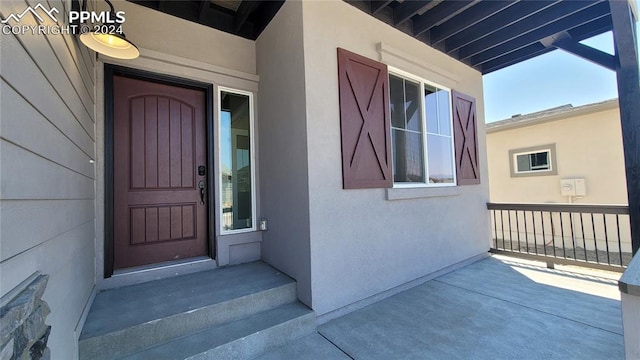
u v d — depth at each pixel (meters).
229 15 3.37
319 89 2.66
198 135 3.18
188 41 3.07
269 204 3.20
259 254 3.38
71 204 1.60
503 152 7.33
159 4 2.90
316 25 2.69
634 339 0.94
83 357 1.68
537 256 4.16
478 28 3.82
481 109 4.88
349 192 2.82
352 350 2.09
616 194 5.63
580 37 4.00
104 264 2.48
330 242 2.62
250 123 3.43
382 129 3.16
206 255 3.14
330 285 2.59
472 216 4.45
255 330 2.09
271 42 3.16
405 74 3.59
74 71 1.73
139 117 2.85
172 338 1.96
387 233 3.14
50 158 1.25
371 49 3.16
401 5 3.34
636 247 3.22
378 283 3.00
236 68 3.38
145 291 2.42
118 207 2.71
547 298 2.96
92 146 2.36
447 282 3.51
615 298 2.92
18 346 0.76
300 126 2.63
